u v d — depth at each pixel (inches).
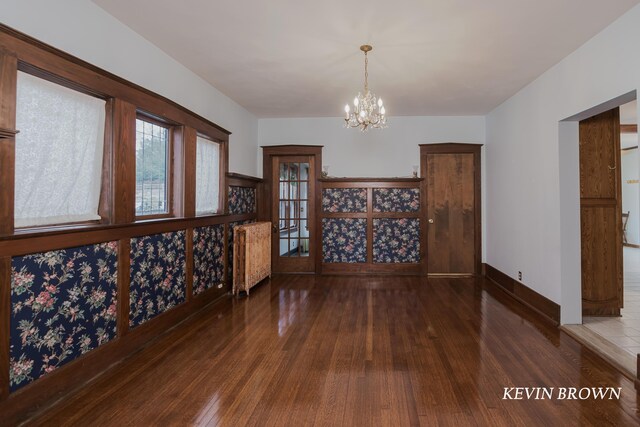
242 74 160.2
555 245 146.9
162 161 141.3
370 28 117.6
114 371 103.4
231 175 194.1
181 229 145.1
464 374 101.8
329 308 165.3
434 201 240.7
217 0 101.2
